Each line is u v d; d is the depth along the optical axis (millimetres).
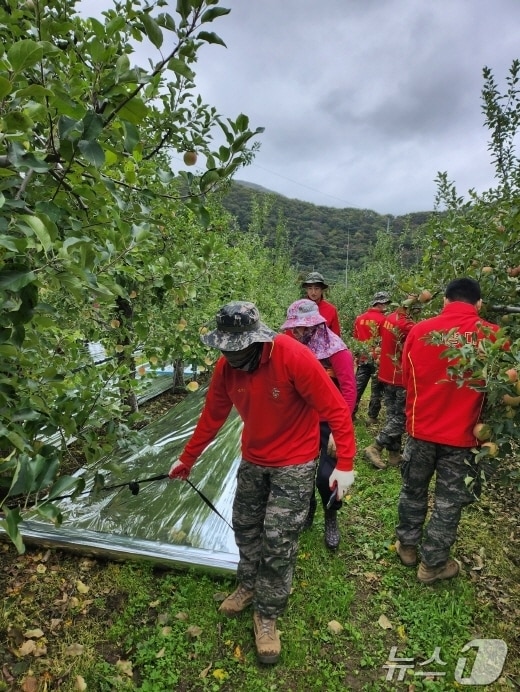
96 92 1417
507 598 2764
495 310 3125
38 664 2191
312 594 2729
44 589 2639
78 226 1562
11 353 1379
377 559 3090
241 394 2176
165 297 3814
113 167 2438
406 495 2922
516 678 2246
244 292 8680
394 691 2170
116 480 3646
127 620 2473
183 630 2418
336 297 16625
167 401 6738
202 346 4949
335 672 2240
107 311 3549
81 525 3047
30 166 1225
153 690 2100
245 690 2148
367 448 4684
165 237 3889
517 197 3301
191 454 2531
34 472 1279
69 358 2646
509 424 2301
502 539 3348
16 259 1403
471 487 2527
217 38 1372
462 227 3928
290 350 2072
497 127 4266
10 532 1141
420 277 3691
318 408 2145
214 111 2246
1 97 1083
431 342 2395
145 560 2799
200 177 1939
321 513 3607
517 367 2090
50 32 1419
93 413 2553
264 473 2297
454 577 2895
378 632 2500
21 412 1567
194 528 3053
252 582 2473
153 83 2049
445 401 2605
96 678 2141
